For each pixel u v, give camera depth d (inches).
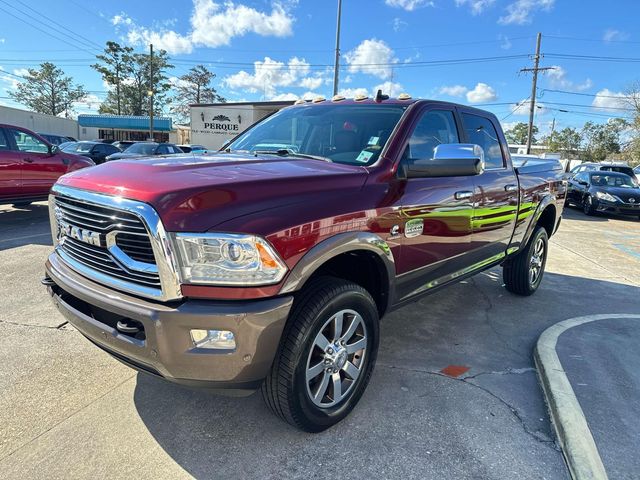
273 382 88.7
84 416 101.0
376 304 116.5
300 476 85.6
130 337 82.4
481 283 223.9
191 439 94.7
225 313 76.5
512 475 87.8
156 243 76.2
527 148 1391.5
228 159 106.1
